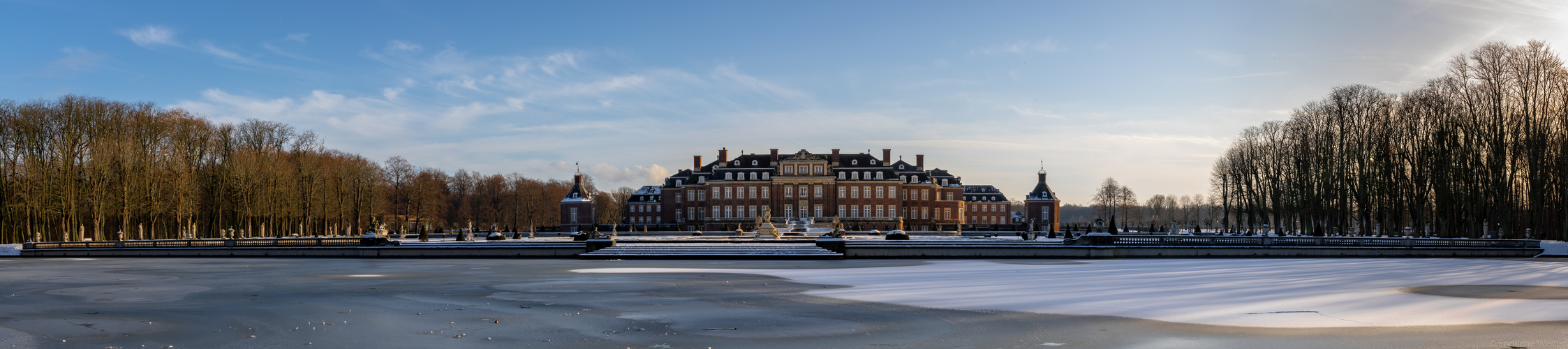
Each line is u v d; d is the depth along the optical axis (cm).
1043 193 17650
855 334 1984
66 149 7538
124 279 3716
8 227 7544
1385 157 7425
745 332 2020
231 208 9138
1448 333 1941
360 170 11075
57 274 4034
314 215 10081
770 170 15275
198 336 1975
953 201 16238
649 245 5925
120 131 7975
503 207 17200
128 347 1838
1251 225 10006
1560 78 6525
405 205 14338
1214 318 2205
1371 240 5938
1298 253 5897
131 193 7900
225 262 5250
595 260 5422
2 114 7456
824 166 15012
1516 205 7119
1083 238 5884
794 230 11619
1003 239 6831
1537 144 6544
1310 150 8594
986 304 2553
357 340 1911
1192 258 5650
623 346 1838
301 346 1845
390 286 3231
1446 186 6956
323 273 4084
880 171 15250
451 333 2000
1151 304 2525
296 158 10081
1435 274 3859
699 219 15725
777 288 3141
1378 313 2292
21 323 2181
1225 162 11300
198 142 8881
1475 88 6850
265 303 2630
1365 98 7756
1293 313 2278
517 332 2008
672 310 2431
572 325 2120
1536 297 2708
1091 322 2144
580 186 16888
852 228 12988
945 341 1877
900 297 2752
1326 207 8412
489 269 4375
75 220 7662
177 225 8575
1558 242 6175
